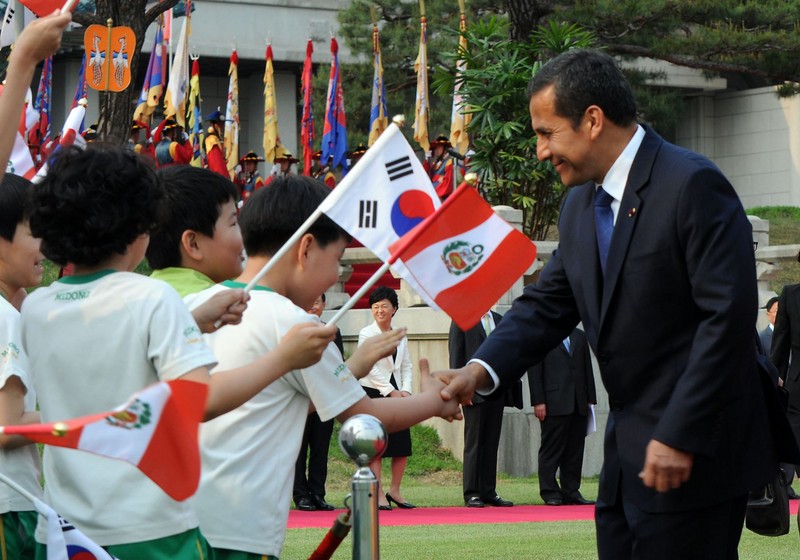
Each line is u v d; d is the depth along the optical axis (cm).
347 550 897
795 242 3188
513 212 1628
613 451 462
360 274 1864
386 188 419
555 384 1339
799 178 4212
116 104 1778
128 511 355
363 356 416
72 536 344
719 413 425
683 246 433
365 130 3186
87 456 361
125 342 351
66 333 357
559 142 451
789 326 1155
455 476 1542
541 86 455
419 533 1021
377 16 3078
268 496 394
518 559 841
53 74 3594
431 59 2981
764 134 4297
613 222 457
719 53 2575
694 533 439
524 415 1576
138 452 292
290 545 926
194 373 345
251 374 347
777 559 859
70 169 355
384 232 418
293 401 404
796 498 1403
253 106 3938
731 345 421
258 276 403
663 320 439
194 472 298
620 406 454
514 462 1569
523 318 491
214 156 1919
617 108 447
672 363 440
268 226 423
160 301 352
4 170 399
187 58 2298
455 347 1285
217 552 387
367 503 358
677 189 434
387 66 3042
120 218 356
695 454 424
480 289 423
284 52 3759
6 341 431
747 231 436
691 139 4388
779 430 454
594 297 457
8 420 429
